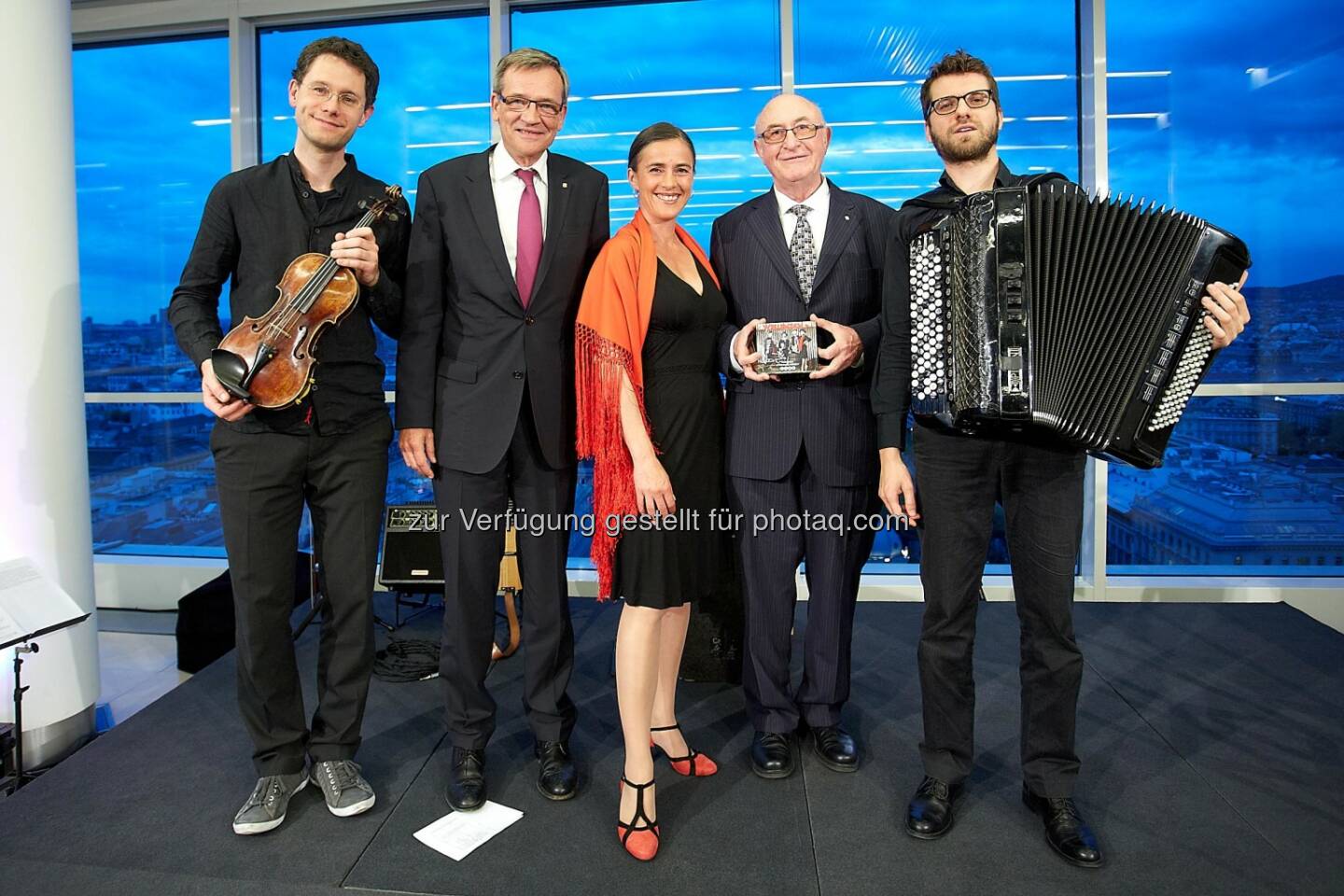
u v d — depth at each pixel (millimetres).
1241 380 3461
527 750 2277
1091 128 3387
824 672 2172
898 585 3633
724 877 1729
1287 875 1714
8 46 2316
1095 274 1593
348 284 1779
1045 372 1592
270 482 1852
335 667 1982
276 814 1904
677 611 2076
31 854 1824
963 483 1787
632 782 1810
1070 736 1831
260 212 1849
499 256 1933
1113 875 1717
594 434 1829
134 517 4008
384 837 1879
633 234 1850
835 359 1960
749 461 2078
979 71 1748
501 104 1891
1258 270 3387
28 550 2414
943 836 1852
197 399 3883
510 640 2977
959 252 1649
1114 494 3553
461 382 1957
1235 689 2631
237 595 1880
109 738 2381
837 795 2039
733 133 3613
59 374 2457
